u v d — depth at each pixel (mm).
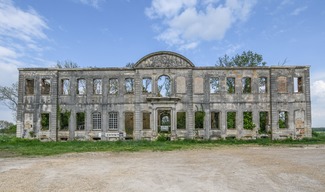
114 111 42438
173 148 31172
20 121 42719
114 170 17672
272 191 12422
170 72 42188
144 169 17953
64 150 29578
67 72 43562
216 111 42062
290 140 39594
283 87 42562
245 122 42438
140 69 42406
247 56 58000
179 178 15094
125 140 40469
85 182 14336
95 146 33344
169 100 41156
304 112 42219
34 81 43281
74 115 42812
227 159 22266
